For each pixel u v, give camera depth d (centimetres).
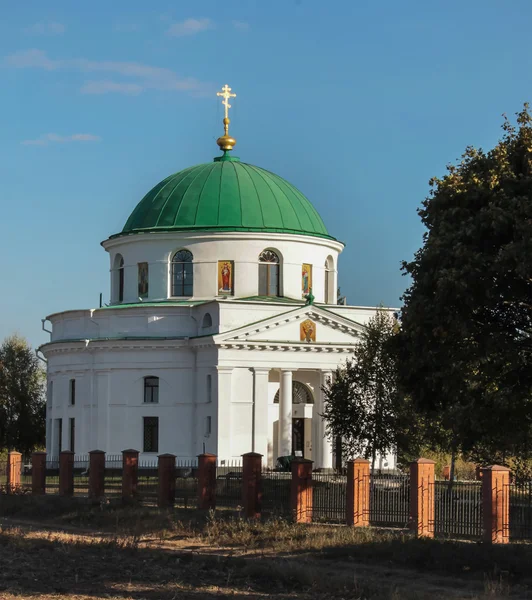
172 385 7881
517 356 3981
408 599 2825
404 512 4431
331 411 6028
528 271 3769
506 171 4122
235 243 8156
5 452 10231
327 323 7850
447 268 4003
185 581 3080
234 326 7681
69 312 8256
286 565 3297
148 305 8025
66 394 8225
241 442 7600
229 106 9025
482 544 3650
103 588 2902
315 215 8619
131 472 5594
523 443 4200
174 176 8725
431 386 4156
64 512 5206
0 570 3177
